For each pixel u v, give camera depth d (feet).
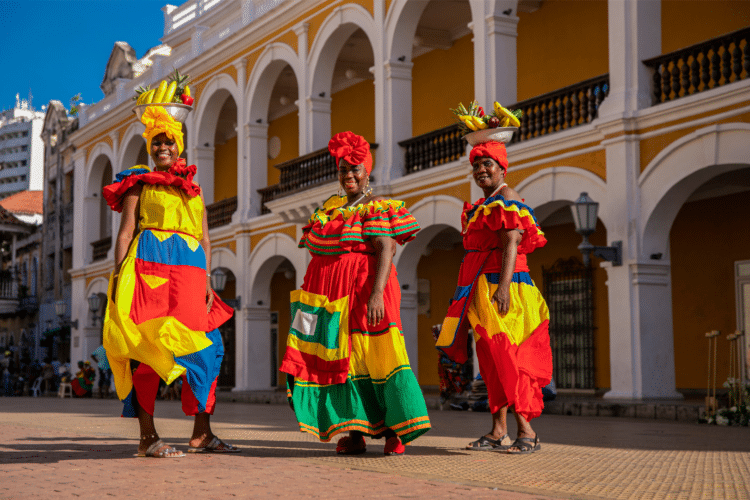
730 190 48.52
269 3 72.79
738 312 49.03
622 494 11.32
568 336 59.36
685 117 38.17
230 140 99.86
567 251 59.77
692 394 49.70
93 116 106.11
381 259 15.78
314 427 15.67
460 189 51.49
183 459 15.29
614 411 35.94
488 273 17.01
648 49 41.06
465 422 29.45
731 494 11.35
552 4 58.23
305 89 65.77
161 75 88.48
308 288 16.29
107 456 15.99
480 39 50.39
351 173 16.56
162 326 15.30
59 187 132.67
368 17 59.36
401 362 15.76
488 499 10.69
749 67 36.14
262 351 73.00
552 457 16.03
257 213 73.97
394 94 57.16
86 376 88.48
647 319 39.52
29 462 14.96
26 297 147.13
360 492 11.27
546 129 46.42
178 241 15.83
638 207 40.04
